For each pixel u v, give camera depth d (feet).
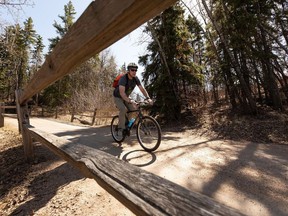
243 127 25.21
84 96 73.05
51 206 8.78
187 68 35.58
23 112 16.03
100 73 102.47
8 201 10.18
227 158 13.66
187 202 2.03
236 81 36.63
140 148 15.94
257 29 37.63
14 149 20.08
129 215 7.45
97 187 9.68
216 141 19.75
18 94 15.96
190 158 13.46
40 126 38.06
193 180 10.30
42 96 112.37
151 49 38.22
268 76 38.29
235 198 8.54
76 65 4.84
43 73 7.16
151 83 37.50
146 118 14.75
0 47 40.01
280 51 39.93
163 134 24.73
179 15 36.88
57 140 7.07
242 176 10.67
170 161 12.80
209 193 9.02
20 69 119.03
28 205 9.30
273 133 22.26
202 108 38.93
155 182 2.60
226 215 1.72
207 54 44.32
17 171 14.02
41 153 17.22
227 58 37.50
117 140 18.06
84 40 3.53
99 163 3.78
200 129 27.14
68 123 45.09
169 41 36.22
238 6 35.37
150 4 2.34
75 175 11.64
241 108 36.06
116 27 2.91
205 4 36.52
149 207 2.14
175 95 34.94
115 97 16.28
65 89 99.81
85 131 29.48
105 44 3.54
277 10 36.76
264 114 31.83
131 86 15.34
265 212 7.48
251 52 35.24
